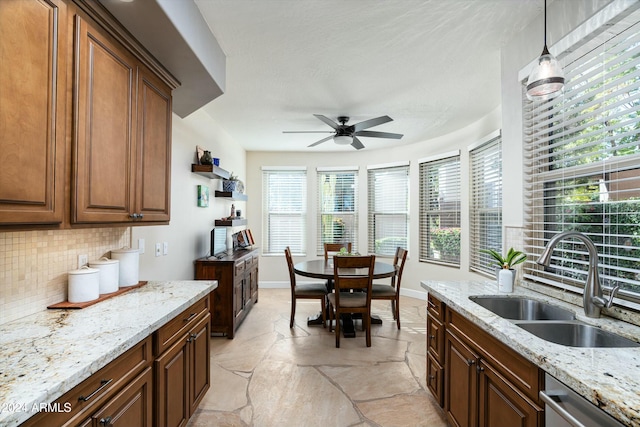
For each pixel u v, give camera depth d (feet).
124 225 5.39
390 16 6.30
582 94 5.49
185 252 10.55
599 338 4.37
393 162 17.31
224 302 10.90
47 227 3.87
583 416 2.88
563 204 5.98
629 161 4.69
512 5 6.00
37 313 4.80
